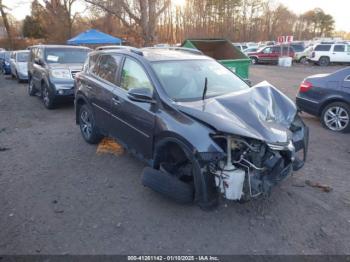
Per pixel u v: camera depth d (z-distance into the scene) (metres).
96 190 4.34
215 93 4.23
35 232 3.44
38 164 5.29
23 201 4.08
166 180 3.57
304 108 7.51
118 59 5.09
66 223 3.59
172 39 46.38
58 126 7.71
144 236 3.35
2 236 3.38
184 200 3.51
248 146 3.25
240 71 9.70
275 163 3.41
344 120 6.86
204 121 3.38
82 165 5.20
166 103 3.84
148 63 4.39
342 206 3.88
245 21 63.59
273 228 3.46
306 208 3.83
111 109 4.94
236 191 3.25
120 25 30.06
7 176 4.84
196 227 3.48
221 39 10.95
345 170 4.92
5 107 10.19
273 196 4.09
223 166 3.29
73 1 39.19
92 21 33.22
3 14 46.69
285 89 13.57
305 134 4.19
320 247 3.17
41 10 43.47
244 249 3.14
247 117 3.43
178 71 4.41
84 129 6.34
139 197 4.12
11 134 7.12
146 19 21.84
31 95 12.18
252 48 34.91
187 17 53.28
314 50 28.73
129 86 4.64
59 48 10.58
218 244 3.21
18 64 16.89
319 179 4.61
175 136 3.53
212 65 4.89
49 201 4.07
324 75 7.21
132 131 4.44
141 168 5.02
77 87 6.25
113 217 3.69
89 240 3.30
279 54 30.80
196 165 3.32
